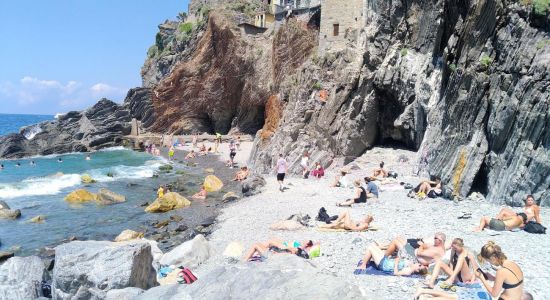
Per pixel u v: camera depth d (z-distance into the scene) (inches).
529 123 778.2
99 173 1766.7
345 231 711.1
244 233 797.9
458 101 941.8
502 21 875.4
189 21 3718.0
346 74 1470.2
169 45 3836.1
